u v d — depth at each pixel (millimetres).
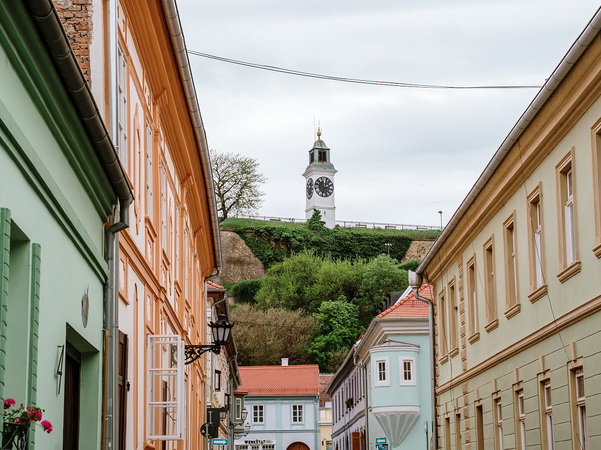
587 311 15711
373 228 158875
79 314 10555
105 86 12219
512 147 19359
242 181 119625
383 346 49031
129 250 14422
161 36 16172
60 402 9633
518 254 20266
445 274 28797
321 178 173375
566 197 17250
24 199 7891
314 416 93188
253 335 110375
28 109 8141
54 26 7754
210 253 33125
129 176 14656
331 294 124062
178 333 22812
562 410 17203
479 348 24172
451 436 27938
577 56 14750
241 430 67625
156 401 17812
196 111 20062
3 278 6973
